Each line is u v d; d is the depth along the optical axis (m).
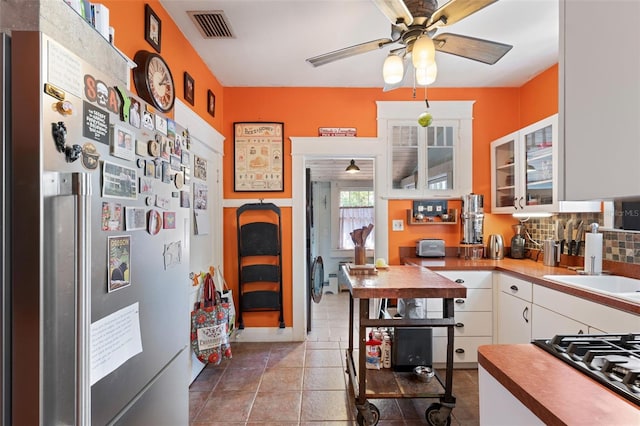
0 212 0.73
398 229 3.40
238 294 3.36
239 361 2.90
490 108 3.40
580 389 0.76
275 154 3.40
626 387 0.74
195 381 2.55
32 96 0.74
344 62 2.86
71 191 0.80
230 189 3.40
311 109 3.40
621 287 2.16
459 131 3.39
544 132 2.61
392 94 3.39
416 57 1.62
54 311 0.77
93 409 0.89
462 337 2.72
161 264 1.30
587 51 0.69
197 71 2.72
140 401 1.12
